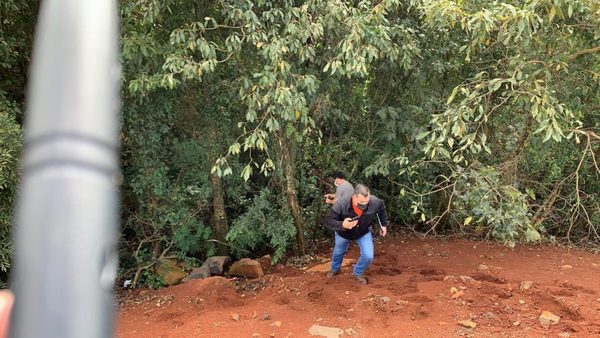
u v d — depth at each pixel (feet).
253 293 19.61
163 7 18.22
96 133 2.16
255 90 18.24
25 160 2.13
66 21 2.28
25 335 1.93
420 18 21.18
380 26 18.44
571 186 26.16
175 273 23.39
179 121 23.25
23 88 21.93
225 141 23.18
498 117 21.50
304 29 17.66
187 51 18.65
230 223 26.32
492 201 18.94
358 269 19.39
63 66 2.20
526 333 14.53
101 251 2.07
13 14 20.61
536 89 16.79
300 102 17.76
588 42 19.92
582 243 27.25
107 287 2.11
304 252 25.29
